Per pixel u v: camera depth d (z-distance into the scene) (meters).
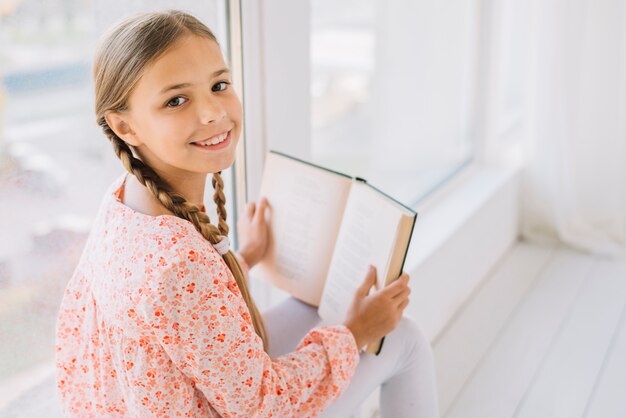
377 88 2.00
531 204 2.75
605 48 2.53
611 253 2.62
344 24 1.92
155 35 0.92
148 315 0.90
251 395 0.98
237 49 1.40
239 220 1.41
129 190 1.02
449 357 2.01
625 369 1.94
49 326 1.25
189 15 0.98
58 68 1.16
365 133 2.04
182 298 0.91
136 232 0.94
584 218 2.74
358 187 1.24
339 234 1.27
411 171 2.24
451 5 2.24
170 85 0.93
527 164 2.72
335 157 2.00
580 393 1.84
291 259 1.35
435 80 2.24
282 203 1.34
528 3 2.68
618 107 2.58
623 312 2.23
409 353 1.32
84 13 1.17
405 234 1.13
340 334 1.12
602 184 2.67
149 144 0.98
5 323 1.18
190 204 1.00
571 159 2.63
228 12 1.39
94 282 1.00
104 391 1.00
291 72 1.51
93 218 1.27
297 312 1.37
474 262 2.34
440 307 2.10
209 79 0.97
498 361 1.99
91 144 1.24
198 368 0.94
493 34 2.51
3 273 1.16
